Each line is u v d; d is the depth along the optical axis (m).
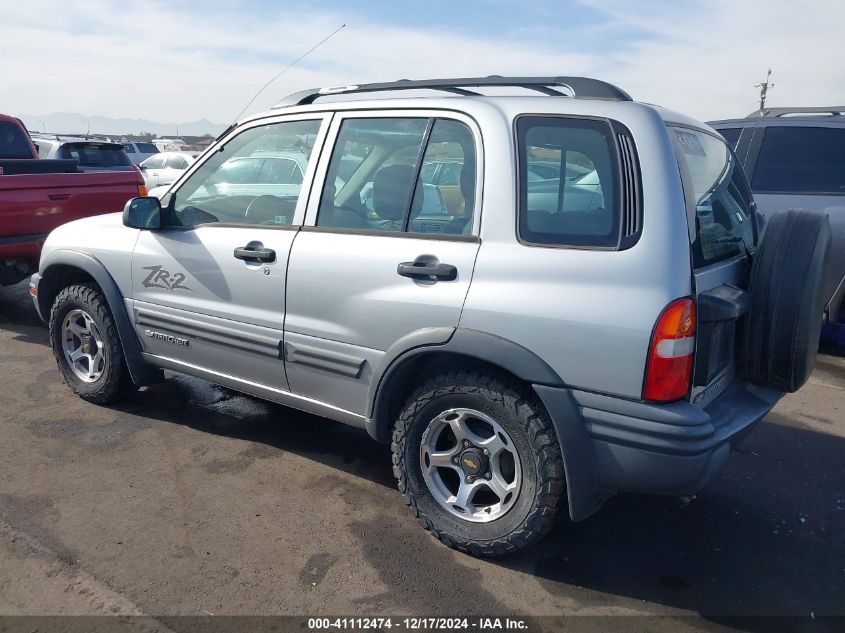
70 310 4.65
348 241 3.37
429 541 3.29
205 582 2.93
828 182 6.32
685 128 3.18
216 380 4.07
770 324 3.06
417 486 3.28
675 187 2.73
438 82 3.42
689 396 2.75
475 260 2.97
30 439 4.18
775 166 6.57
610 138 2.82
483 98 3.18
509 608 2.85
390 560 3.13
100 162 13.86
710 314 2.75
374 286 3.24
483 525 3.11
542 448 2.88
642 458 2.70
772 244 3.10
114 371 4.51
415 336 3.07
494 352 2.87
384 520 3.45
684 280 2.66
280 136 3.82
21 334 6.38
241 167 3.94
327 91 3.79
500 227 2.96
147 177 18.09
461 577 3.04
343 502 3.61
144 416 4.57
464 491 3.19
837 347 6.52
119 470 3.85
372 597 2.88
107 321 4.45
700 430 2.64
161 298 4.13
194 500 3.56
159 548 3.15
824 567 3.20
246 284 3.73
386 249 3.23
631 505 3.70
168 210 4.14
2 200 6.00
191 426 4.45
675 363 2.64
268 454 4.10
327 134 3.60
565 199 2.88
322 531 3.34
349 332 3.35
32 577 2.92
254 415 4.66
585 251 2.77
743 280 3.29
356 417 3.47
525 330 2.83
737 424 2.93
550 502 2.93
